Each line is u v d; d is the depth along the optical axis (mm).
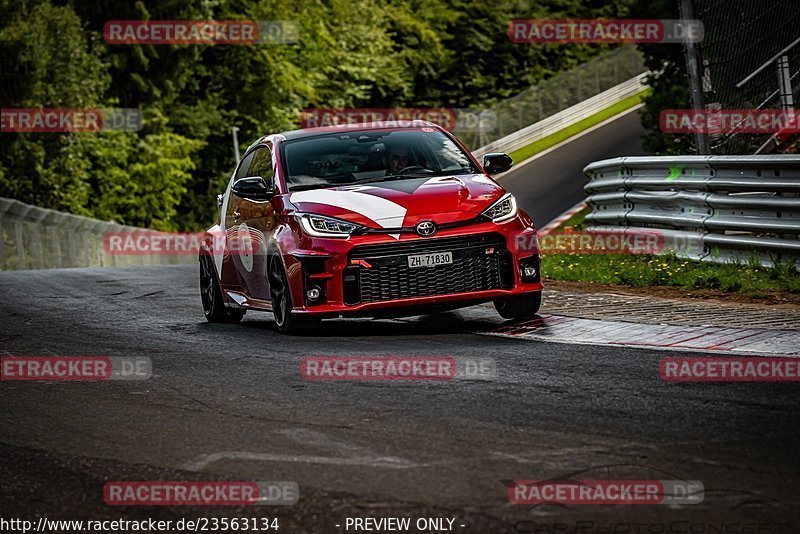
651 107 101812
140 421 22500
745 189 41719
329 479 17500
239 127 185750
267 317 41312
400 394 23375
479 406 21859
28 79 139375
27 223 119375
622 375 24141
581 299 37281
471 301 31703
